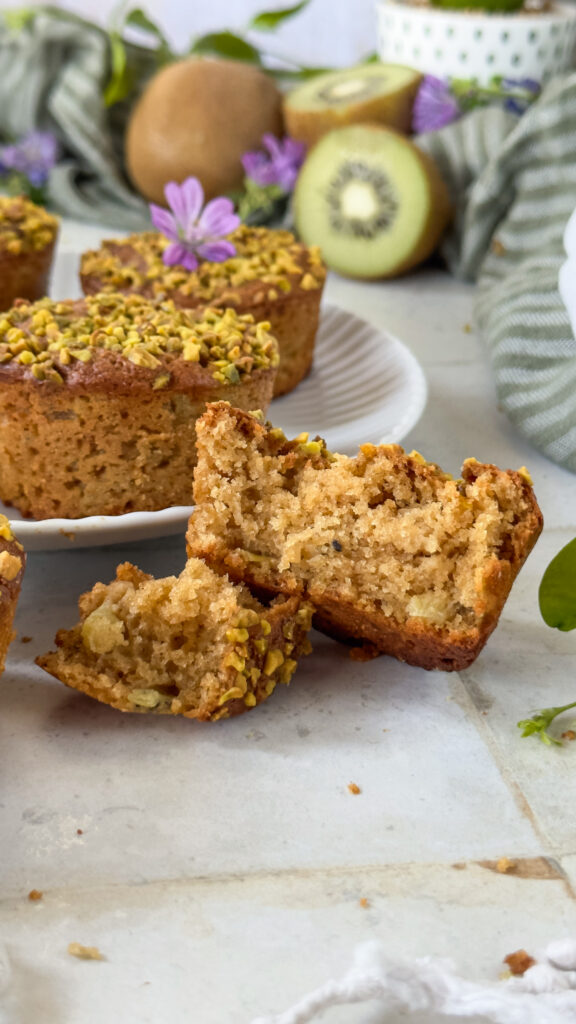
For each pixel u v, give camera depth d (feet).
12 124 2.04
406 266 1.82
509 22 1.84
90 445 1.26
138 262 1.47
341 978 0.94
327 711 1.13
